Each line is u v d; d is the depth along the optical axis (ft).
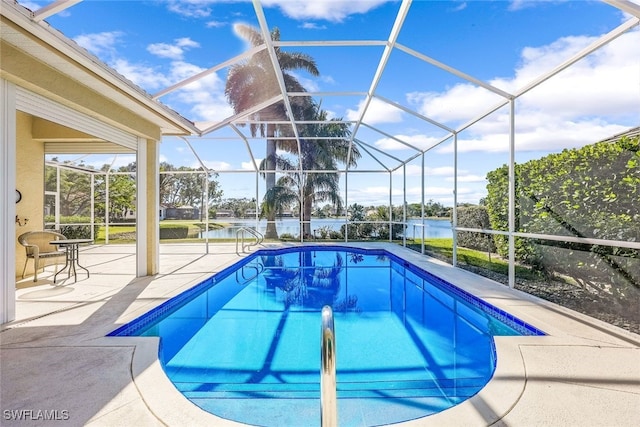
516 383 7.57
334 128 37.29
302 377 9.71
